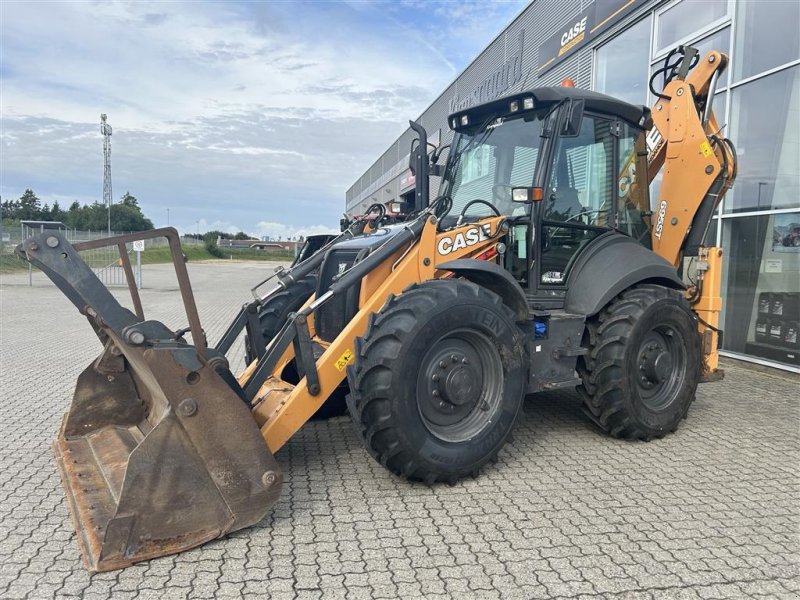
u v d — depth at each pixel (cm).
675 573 268
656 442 447
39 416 502
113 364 376
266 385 391
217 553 281
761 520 320
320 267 450
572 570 270
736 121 746
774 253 697
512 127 449
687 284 506
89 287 274
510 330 372
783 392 600
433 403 357
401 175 2614
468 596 250
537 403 556
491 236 412
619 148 472
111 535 262
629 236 486
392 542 294
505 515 324
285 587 255
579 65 1055
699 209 506
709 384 634
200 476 282
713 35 774
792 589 257
